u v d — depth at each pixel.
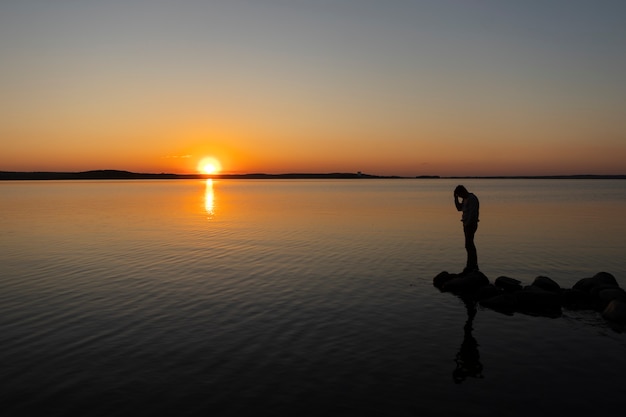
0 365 9.84
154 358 10.19
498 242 26.38
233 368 9.67
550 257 21.86
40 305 14.16
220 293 15.56
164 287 16.38
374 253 23.11
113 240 27.92
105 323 12.52
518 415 7.82
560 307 14.15
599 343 11.18
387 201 69.06
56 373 9.45
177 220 40.41
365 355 10.37
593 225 34.75
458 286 15.83
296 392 8.62
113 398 8.40
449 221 38.50
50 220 40.47
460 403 8.22
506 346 10.97
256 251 23.81
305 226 35.19
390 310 13.74
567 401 8.29
